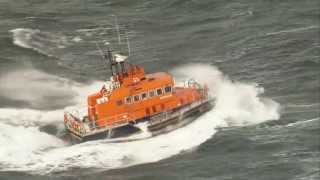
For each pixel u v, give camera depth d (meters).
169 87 179.00
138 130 176.75
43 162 169.50
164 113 178.25
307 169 166.38
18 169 167.00
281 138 178.88
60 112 195.62
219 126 182.88
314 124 185.25
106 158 171.25
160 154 173.12
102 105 174.50
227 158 171.25
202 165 168.50
